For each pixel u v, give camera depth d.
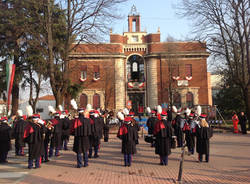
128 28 40.16
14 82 23.61
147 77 36.78
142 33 38.22
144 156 10.24
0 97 24.23
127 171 7.66
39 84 25.34
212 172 7.36
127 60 37.56
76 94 26.41
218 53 22.14
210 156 9.98
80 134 8.20
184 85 35.72
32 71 24.72
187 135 10.67
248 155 9.98
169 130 8.28
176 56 33.94
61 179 6.82
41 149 8.50
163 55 34.81
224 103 32.53
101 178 6.86
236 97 30.78
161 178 6.75
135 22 40.72
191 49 36.09
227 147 12.12
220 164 8.45
